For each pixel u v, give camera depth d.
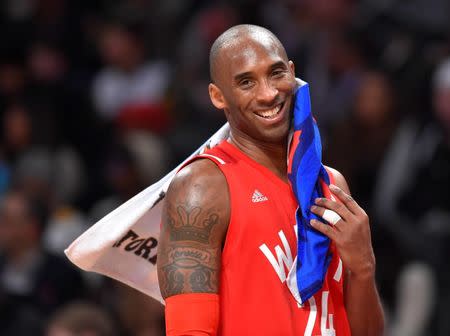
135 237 7.67
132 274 7.85
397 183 15.87
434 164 15.82
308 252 7.02
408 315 15.31
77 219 18.05
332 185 7.16
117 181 17.48
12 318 14.77
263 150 7.27
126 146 17.81
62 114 20.80
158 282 7.57
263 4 20.14
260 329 6.85
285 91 7.08
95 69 22.31
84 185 19.62
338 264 7.36
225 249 6.96
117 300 14.88
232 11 20.42
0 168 19.66
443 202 15.77
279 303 6.91
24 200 16.27
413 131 16.14
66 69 21.97
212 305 6.81
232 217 6.96
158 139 18.78
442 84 15.95
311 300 7.07
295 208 7.17
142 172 17.44
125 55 20.95
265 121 7.04
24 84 21.20
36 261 16.03
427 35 18.83
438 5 19.17
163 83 20.44
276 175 7.28
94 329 12.77
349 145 16.38
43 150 19.52
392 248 15.75
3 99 20.94
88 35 22.55
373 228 15.83
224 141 7.39
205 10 21.45
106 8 22.73
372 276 7.16
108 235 7.52
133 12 21.59
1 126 20.62
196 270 6.83
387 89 16.75
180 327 6.78
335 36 18.72
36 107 20.11
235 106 7.10
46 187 18.14
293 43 19.06
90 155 20.59
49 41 22.11
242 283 6.89
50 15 22.53
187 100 19.70
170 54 21.31
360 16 19.34
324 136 17.67
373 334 7.42
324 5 19.19
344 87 18.09
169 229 6.96
